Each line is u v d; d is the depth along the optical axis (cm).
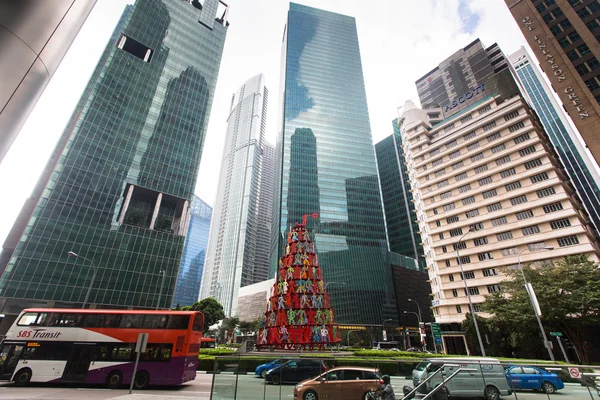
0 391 1708
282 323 4025
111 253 6950
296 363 1375
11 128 548
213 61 11119
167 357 1934
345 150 13362
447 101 11588
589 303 3259
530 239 5178
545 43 5941
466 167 6431
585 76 5256
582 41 5484
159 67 9412
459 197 6347
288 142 12912
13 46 520
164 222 8175
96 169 7294
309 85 14412
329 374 1304
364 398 1238
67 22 618
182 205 8631
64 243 6397
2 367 1880
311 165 12644
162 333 2002
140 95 8638
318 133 13438
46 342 1945
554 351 4069
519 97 6088
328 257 10875
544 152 5422
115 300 6662
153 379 1873
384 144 17012
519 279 3894
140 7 9562
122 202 7600
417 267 12669
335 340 3972
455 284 5866
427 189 7062
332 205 12038
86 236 6719
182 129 9219
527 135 5788
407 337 9269
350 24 16925
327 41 15888
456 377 1208
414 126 7956
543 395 1488
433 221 6688
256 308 11931
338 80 14938
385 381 1134
